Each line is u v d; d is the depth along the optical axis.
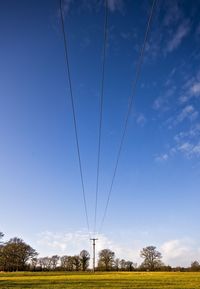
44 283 51.38
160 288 41.41
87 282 53.41
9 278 69.62
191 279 60.78
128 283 50.59
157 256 137.50
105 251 141.88
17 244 130.75
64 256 142.25
